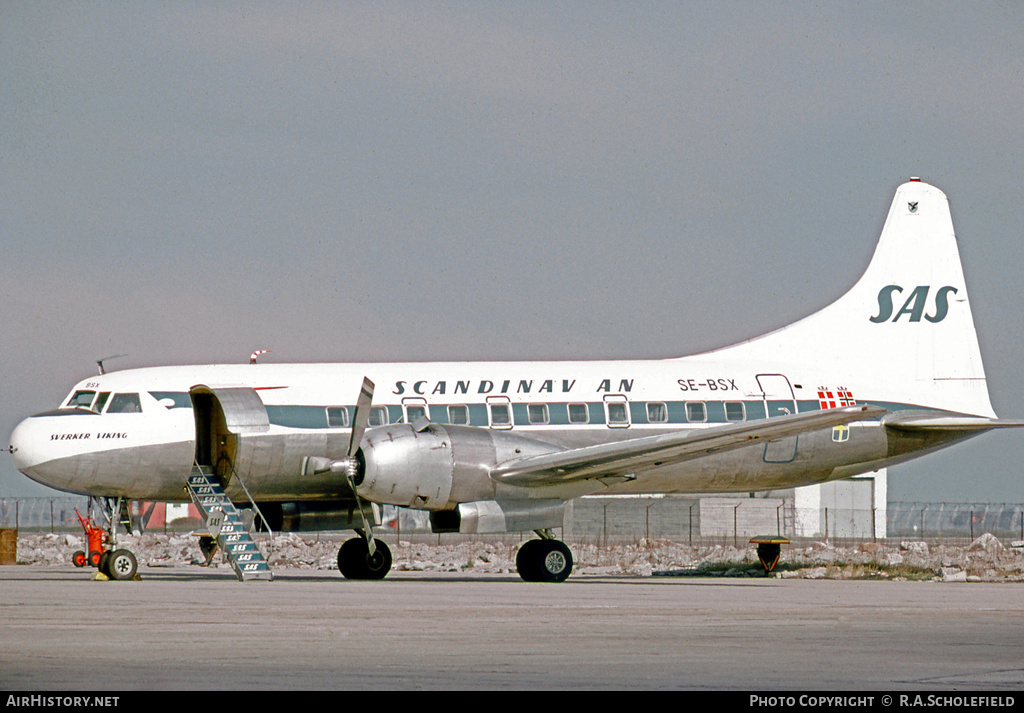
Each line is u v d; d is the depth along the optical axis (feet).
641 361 206.28
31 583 175.94
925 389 220.43
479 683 71.46
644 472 195.52
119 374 191.42
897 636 100.27
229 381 188.55
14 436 183.01
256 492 186.70
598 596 147.13
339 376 191.52
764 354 214.28
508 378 195.62
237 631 99.40
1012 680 74.23
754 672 76.89
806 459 207.00
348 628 102.58
